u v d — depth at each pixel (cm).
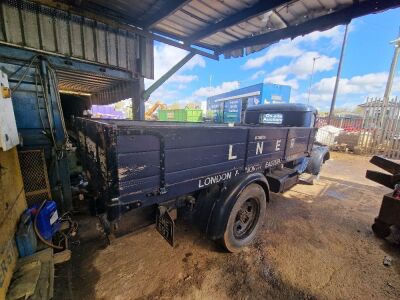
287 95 1794
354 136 1134
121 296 193
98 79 524
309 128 427
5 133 193
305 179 523
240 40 498
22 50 328
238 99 2006
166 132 168
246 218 278
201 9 367
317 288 208
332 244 283
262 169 297
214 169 218
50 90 346
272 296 197
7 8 311
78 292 196
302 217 362
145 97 516
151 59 508
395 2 294
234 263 240
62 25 367
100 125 152
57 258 228
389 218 288
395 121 965
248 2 342
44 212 246
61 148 347
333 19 362
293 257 254
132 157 150
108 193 144
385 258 254
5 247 180
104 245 269
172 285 207
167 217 182
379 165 350
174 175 182
